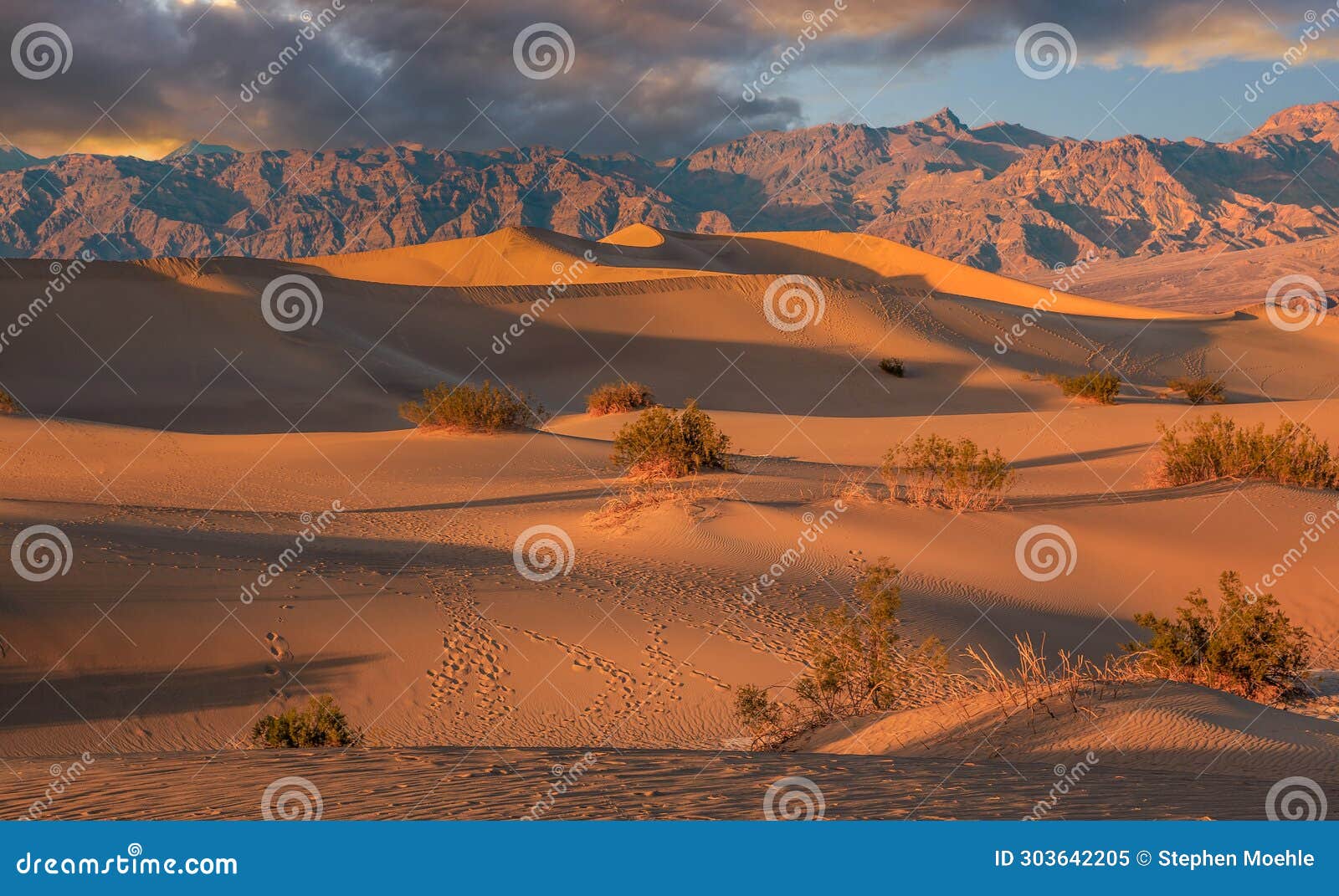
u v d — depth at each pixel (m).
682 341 77.38
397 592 15.40
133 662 12.30
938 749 8.64
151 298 68.50
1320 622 15.73
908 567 18.42
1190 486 24.38
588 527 21.73
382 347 70.19
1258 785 6.44
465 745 11.42
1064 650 14.81
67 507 20.45
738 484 25.50
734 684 13.06
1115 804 5.64
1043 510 22.22
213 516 22.25
